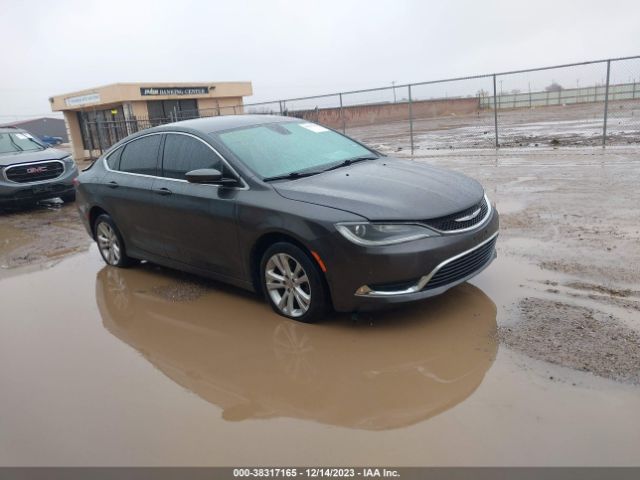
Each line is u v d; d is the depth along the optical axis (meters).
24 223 10.34
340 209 4.11
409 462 2.79
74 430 3.35
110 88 29.92
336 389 3.54
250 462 2.91
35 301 5.76
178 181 5.34
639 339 3.69
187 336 4.54
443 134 23.28
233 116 6.00
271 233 4.46
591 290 4.55
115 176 6.20
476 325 4.17
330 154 5.38
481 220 4.46
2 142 12.10
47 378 4.04
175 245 5.52
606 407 3.04
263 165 4.88
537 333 3.93
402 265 3.95
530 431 2.92
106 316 5.16
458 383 3.45
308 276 4.29
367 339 4.15
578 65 12.90
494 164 11.87
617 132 17.11
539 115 29.97
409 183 4.55
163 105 31.94
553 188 8.62
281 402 3.46
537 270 5.13
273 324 4.58
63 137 71.06
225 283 5.68
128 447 3.13
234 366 3.96
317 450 2.96
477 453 2.80
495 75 14.55
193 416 3.38
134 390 3.76
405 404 3.30
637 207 6.95
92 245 8.02
